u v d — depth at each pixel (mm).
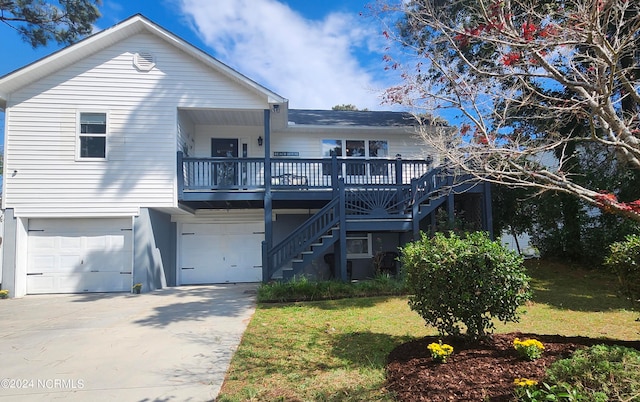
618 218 10945
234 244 12961
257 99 11164
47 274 10375
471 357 3822
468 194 11820
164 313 7242
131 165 10516
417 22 6555
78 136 10406
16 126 10250
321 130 13273
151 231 10781
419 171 12375
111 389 3697
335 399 3334
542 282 9906
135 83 10727
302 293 8516
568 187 3811
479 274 4074
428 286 4266
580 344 4156
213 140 13086
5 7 12602
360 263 13070
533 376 3164
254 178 12656
